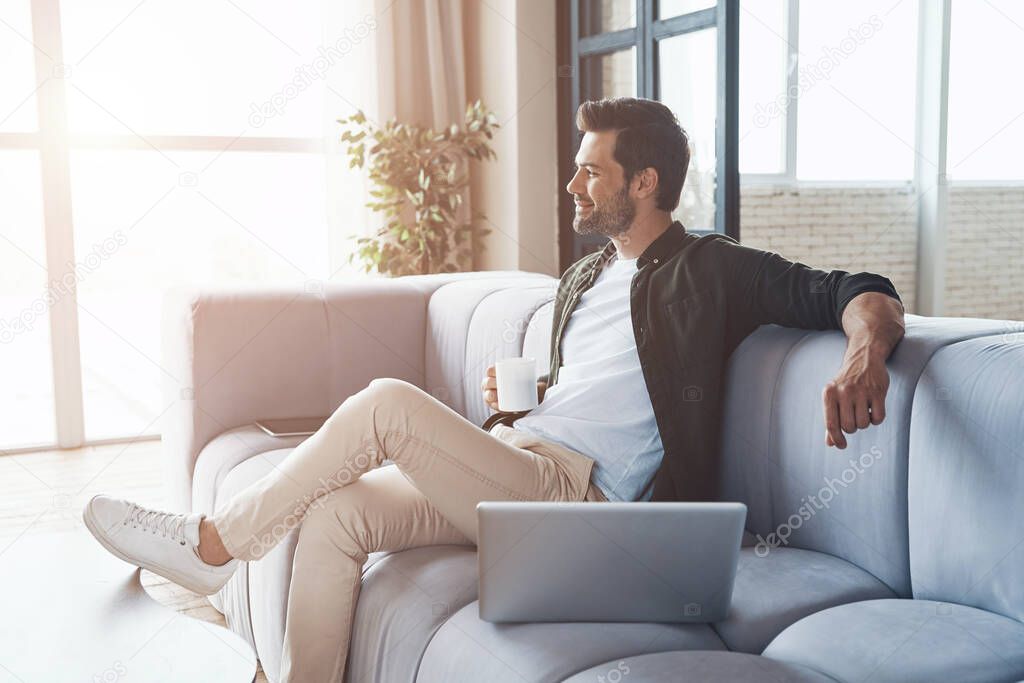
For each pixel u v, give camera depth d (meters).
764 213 5.44
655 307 1.65
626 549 1.26
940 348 1.33
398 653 1.42
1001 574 1.18
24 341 3.96
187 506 2.43
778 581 1.38
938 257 5.96
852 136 5.68
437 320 2.60
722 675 1.08
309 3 4.29
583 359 1.77
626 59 3.79
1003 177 6.09
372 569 1.60
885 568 1.37
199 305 2.39
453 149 4.33
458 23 4.33
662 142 1.73
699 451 1.61
